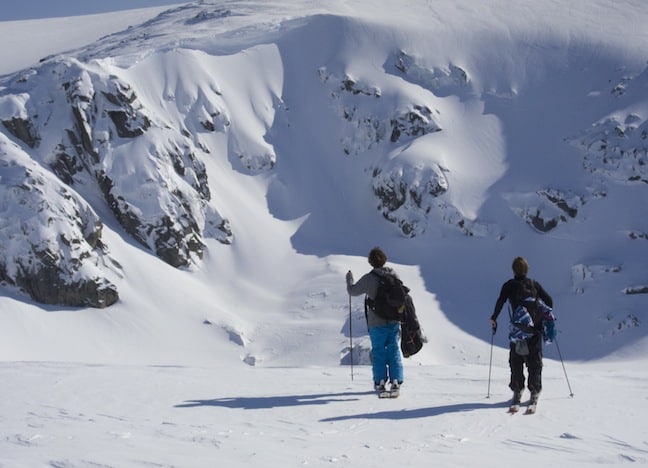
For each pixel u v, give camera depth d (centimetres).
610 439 620
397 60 6650
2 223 4219
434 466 494
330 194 6069
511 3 7719
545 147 5762
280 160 6194
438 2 8225
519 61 6581
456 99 6369
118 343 4056
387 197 5678
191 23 9231
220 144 6072
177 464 459
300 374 1195
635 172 5253
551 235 5219
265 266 5247
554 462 518
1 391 906
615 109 5800
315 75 6800
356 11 8519
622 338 4209
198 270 5050
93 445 527
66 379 1040
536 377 791
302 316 4594
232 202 5653
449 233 5391
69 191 4462
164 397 869
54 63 5494
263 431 642
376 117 6259
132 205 4962
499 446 589
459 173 5650
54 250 4197
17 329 3866
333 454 531
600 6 7331
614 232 5019
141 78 6106
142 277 4566
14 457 466
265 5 9694
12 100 5206
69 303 4188
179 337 4238
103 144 5153
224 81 6481
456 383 1065
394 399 863
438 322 4444
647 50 6338
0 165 4406
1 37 14938
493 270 5091
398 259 5341
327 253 5472
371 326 903
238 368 1309
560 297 4775
